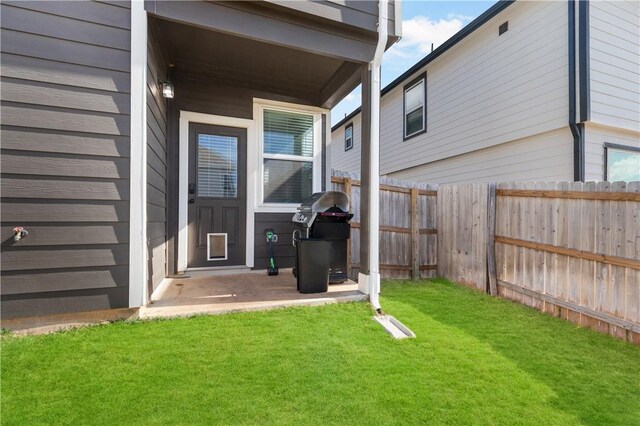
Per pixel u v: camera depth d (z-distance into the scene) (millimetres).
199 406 1593
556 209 3371
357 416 1573
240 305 2895
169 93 3574
